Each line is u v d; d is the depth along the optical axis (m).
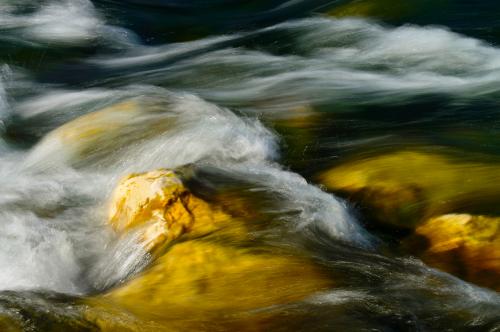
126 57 16.88
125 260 6.55
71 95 13.29
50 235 7.38
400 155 8.62
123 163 9.17
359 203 7.61
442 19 16.59
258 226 6.54
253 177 7.88
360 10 17.52
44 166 9.52
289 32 17.03
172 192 6.90
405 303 5.23
